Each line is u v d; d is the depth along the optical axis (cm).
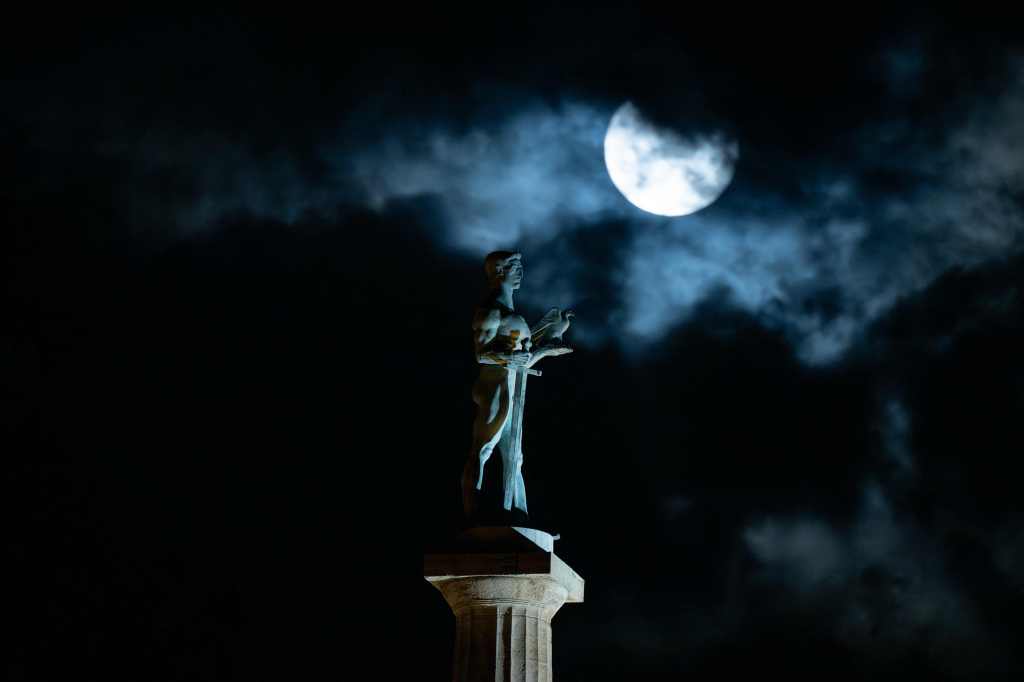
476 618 5194
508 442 5531
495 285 5666
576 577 5541
